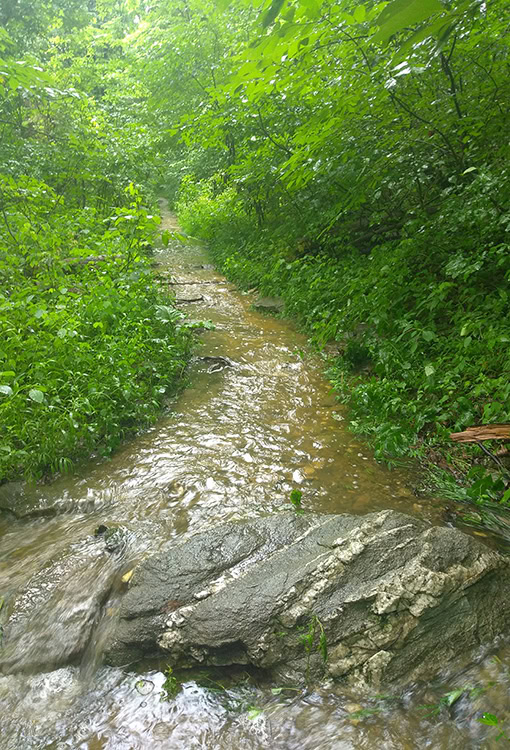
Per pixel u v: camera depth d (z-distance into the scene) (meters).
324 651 2.23
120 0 25.78
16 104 9.34
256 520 3.11
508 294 4.87
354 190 6.62
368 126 5.98
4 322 4.88
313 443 4.29
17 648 2.49
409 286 5.66
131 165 10.82
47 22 15.77
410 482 3.69
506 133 5.18
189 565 2.74
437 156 5.90
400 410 4.52
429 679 2.17
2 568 3.04
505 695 2.05
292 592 2.43
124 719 2.14
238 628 2.33
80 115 10.36
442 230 5.48
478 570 2.50
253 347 6.59
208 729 2.07
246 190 10.56
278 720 2.08
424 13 0.99
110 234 7.15
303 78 5.40
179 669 2.35
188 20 15.23
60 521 3.51
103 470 4.02
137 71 15.10
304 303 7.42
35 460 3.90
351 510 3.37
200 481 3.78
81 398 4.35
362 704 2.10
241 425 4.63
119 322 5.72
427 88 5.58
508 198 4.64
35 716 2.18
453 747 1.90
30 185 7.00
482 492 3.00
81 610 2.68
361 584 2.44
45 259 6.40
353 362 5.70
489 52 4.82
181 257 13.06
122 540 3.16
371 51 5.30
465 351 4.54
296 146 8.05
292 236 9.38
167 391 5.33
